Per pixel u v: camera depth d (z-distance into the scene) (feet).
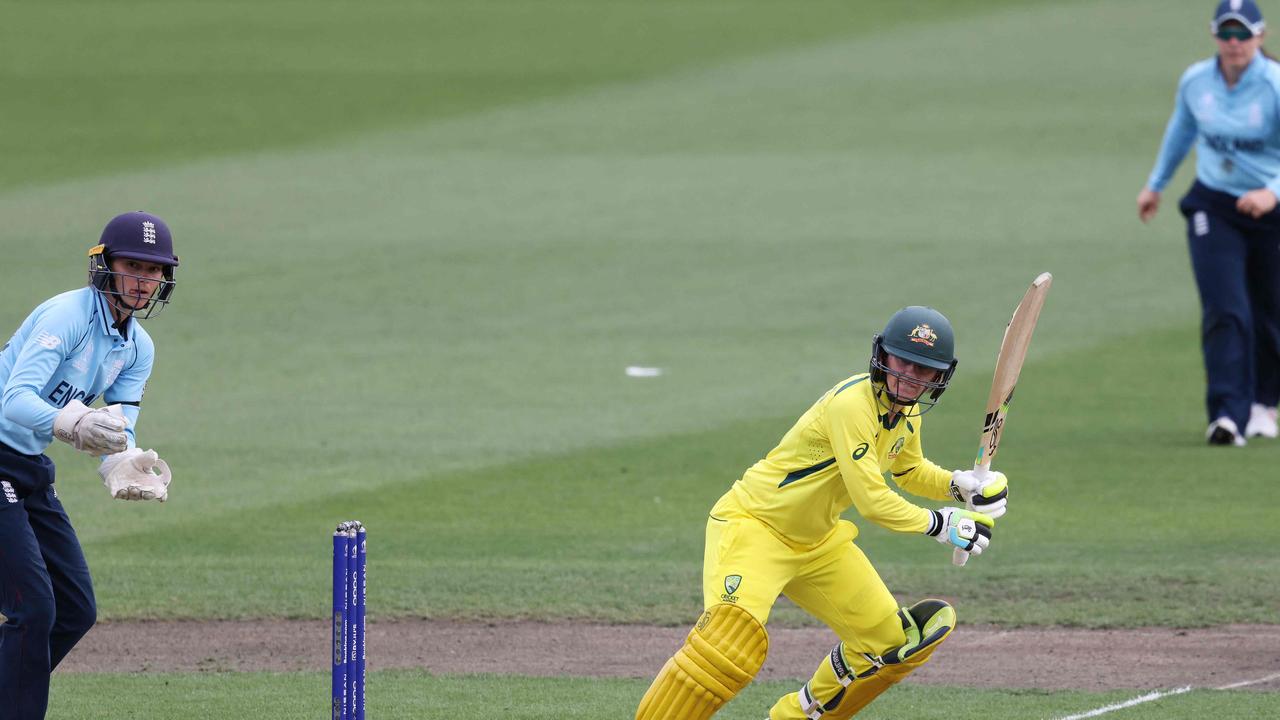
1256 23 144.97
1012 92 396.98
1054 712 87.86
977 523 78.79
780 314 210.79
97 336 78.74
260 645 101.40
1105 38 460.96
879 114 375.45
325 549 122.62
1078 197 290.97
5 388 75.66
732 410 165.68
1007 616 106.11
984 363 186.60
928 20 499.10
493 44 476.95
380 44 478.18
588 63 448.24
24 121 375.45
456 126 369.09
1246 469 143.95
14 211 283.18
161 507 134.41
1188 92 151.43
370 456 149.89
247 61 451.94
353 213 281.95
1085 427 159.63
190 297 221.87
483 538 125.18
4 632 76.74
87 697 91.09
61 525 80.48
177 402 169.68
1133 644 100.22
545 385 176.76
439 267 240.73
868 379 79.46
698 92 405.18
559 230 267.18
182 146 349.82
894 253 248.73
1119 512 131.13
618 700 90.63
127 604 109.19
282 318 209.77
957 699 90.48
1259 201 144.46
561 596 110.83
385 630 104.12
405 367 185.06
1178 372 182.29
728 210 282.77
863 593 80.59
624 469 145.18
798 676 96.17
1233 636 101.45
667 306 215.92
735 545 79.82
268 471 145.18
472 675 95.25
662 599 110.22
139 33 491.72
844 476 77.82
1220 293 151.74
